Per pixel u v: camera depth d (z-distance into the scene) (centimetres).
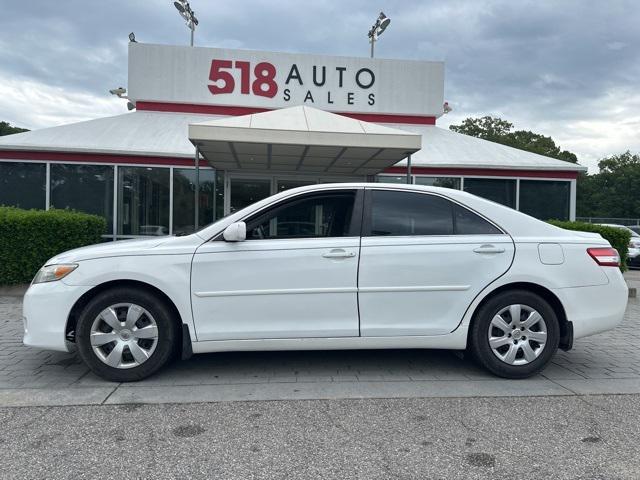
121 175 1133
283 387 438
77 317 446
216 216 1194
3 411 379
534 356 458
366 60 1452
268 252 441
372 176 1232
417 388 439
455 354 545
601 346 596
